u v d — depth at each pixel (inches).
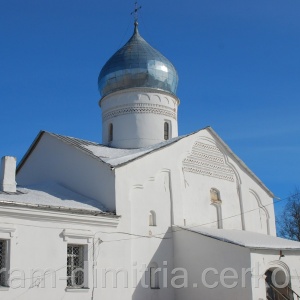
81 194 1024.2
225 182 1203.9
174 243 1043.9
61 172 1094.4
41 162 1164.5
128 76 1284.4
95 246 899.4
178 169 1099.3
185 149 1131.3
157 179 1050.1
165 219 1041.5
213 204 1161.4
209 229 1079.6
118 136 1267.2
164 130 1289.4
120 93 1286.9
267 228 1266.0
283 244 1018.1
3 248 806.5
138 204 994.1
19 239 812.6
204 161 1167.6
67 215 870.4
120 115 1277.1
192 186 1122.7
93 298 876.0
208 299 967.0
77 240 881.5
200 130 1176.2
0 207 793.6
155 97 1286.9
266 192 1289.4
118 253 930.1
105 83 1315.2
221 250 965.8
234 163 1237.1
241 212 1213.7
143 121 1262.3
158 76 1294.3
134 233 970.7
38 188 1026.1
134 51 1300.4
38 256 828.0
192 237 1017.5
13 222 812.0
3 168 929.5
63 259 856.3
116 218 936.3
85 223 896.3
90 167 1019.9
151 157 1047.0
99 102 1348.4
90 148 1122.0
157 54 1317.7
